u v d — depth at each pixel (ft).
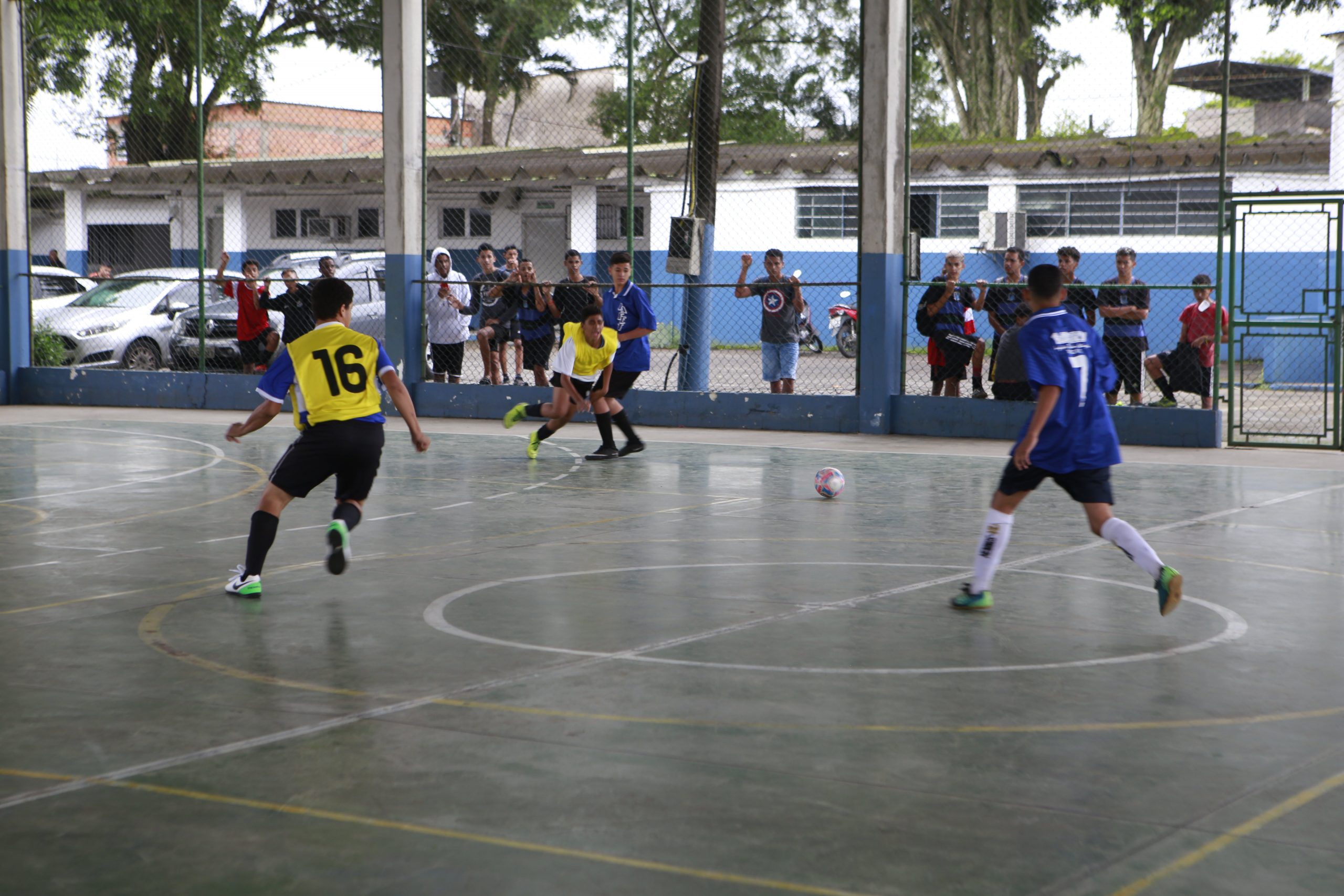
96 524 28.12
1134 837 11.15
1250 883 10.21
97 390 59.72
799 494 32.65
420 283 54.39
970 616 19.74
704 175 55.16
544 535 26.86
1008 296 45.60
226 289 59.06
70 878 10.34
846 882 10.25
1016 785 12.46
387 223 53.83
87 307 67.26
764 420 49.34
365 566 23.63
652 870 10.50
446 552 24.97
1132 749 13.52
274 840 11.10
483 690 15.71
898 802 12.01
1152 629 18.90
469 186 95.04
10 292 60.64
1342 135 66.90
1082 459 19.31
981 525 28.09
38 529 27.61
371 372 21.22
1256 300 73.05
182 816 11.64
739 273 88.48
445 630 18.81
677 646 17.85
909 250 47.44
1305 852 10.82
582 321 38.93
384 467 37.99
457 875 10.39
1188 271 76.02
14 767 12.99
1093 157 78.02
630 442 40.63
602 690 15.72
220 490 33.30
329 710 14.93
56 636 18.53
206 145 117.60
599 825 11.44
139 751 13.48
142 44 84.99
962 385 69.36
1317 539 26.35
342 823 11.50
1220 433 43.09
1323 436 42.19
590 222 93.04
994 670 16.61
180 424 50.90
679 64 93.40
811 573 23.03
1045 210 80.18
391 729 14.19
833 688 15.81
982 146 81.97
